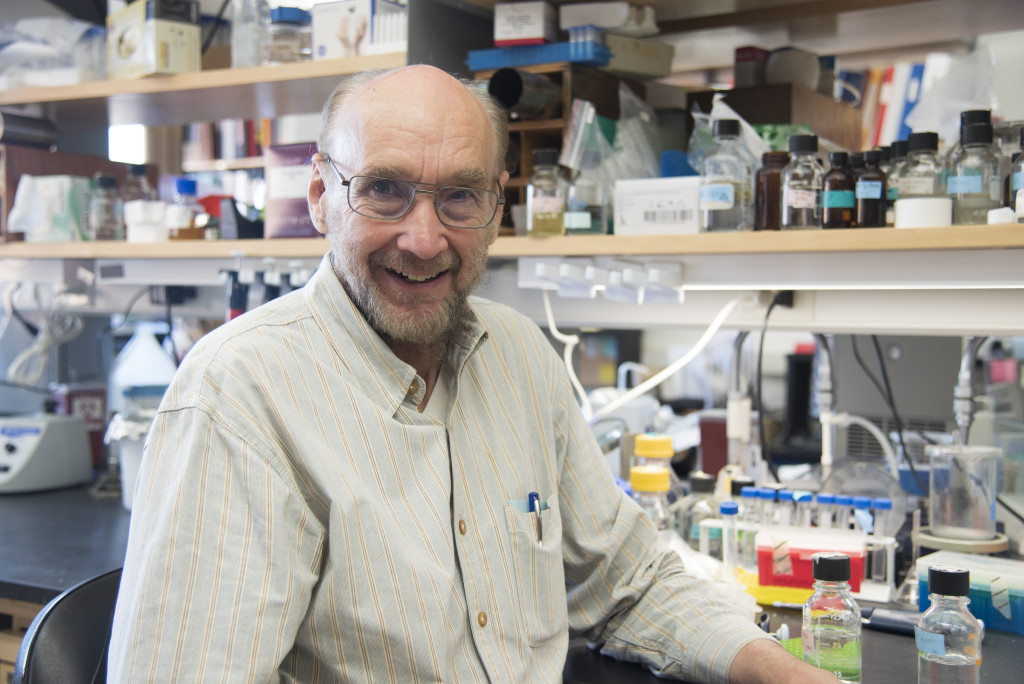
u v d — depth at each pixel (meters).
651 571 1.27
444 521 1.06
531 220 1.61
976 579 1.33
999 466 1.80
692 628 1.19
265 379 1.00
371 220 1.05
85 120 2.30
